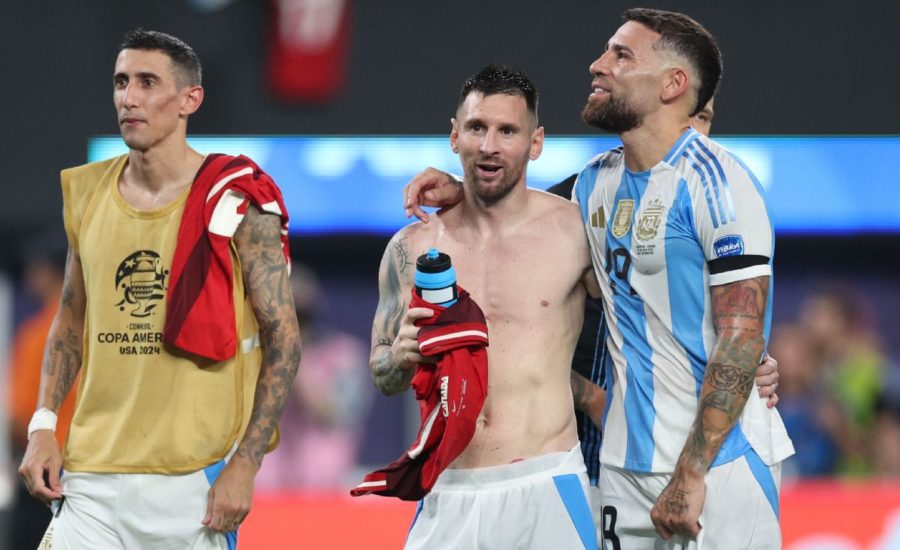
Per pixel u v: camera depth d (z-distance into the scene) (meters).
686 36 15.64
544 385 16.12
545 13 36.56
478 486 16.08
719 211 15.03
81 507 15.78
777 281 42.22
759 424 15.53
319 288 40.84
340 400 34.97
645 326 15.65
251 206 15.65
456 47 36.78
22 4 36.69
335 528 22.30
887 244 40.75
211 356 15.34
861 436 35.94
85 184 16.17
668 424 15.48
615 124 15.70
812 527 22.69
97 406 15.81
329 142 36.75
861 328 37.97
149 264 15.57
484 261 16.31
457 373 15.23
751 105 36.94
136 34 15.77
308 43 36.31
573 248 16.30
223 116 36.47
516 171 15.87
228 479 15.39
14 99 36.81
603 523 16.22
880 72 36.91
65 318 16.45
